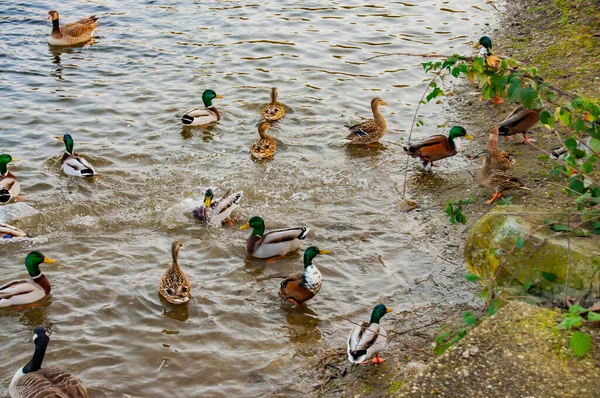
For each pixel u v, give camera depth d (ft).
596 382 19.76
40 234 39.81
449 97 56.34
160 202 43.11
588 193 28.89
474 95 56.08
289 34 69.36
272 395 27.84
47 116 54.19
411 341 30.22
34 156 48.73
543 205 38.75
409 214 41.34
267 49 66.08
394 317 32.27
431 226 39.78
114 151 49.11
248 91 58.23
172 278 34.04
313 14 74.69
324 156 48.78
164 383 28.86
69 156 47.06
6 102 56.18
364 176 45.98
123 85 59.62
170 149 49.62
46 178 45.83
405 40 67.00
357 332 28.58
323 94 57.57
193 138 51.31
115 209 42.45
